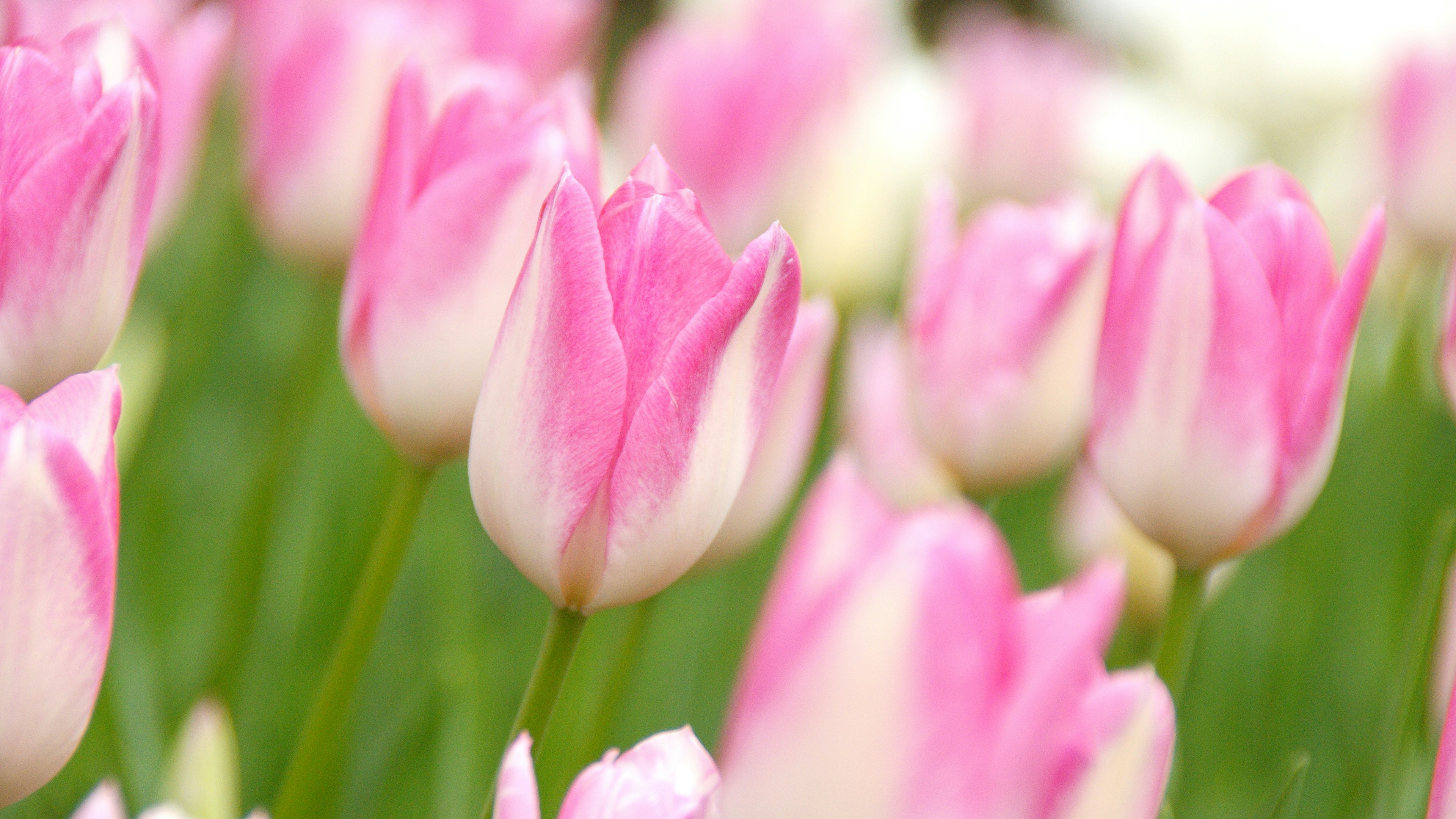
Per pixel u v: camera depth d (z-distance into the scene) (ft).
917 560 2.25
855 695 2.25
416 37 2.90
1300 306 2.54
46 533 2.29
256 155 2.94
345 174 2.90
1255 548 2.57
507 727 3.00
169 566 3.15
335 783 2.77
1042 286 2.81
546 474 2.41
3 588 2.29
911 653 2.25
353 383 2.56
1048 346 2.80
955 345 2.82
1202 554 2.57
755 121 3.29
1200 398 2.53
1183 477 2.55
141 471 3.09
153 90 2.47
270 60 2.99
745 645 3.22
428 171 2.53
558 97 2.54
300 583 3.14
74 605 2.31
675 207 2.41
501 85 2.67
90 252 2.43
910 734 2.25
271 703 2.99
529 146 2.50
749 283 2.39
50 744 2.32
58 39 2.72
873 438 3.08
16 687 2.31
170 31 2.94
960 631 2.25
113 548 2.31
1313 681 3.23
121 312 2.47
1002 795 2.26
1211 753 3.17
